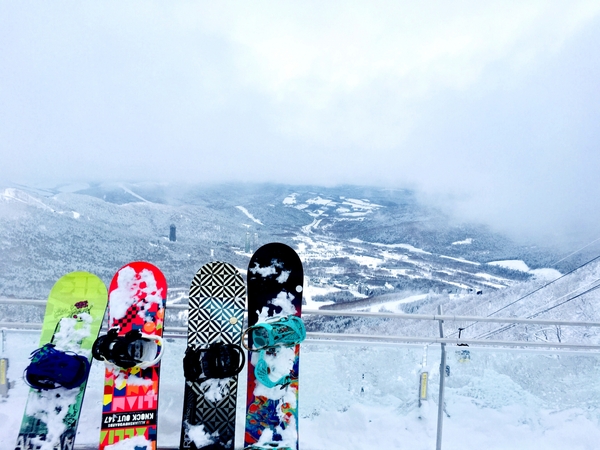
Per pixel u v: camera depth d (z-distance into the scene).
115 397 1.85
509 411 2.17
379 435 2.08
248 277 2.19
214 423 1.89
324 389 2.18
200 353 1.92
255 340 2.07
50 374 1.81
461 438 2.08
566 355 2.24
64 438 1.79
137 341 2.04
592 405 2.18
